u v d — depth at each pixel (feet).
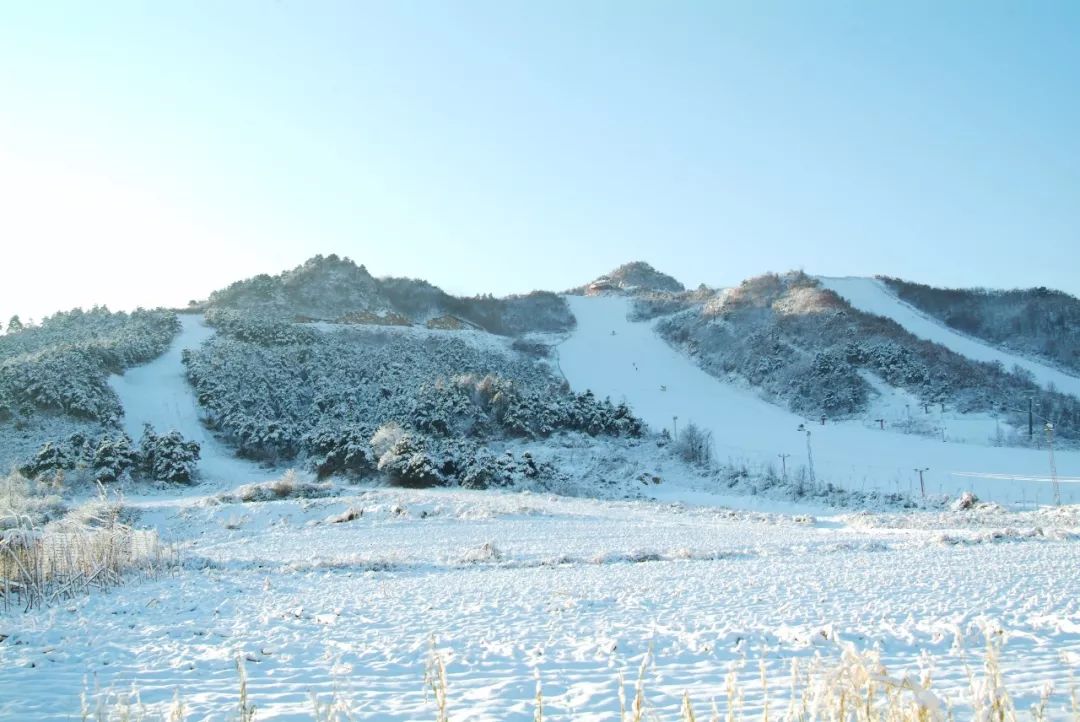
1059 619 34.99
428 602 47.98
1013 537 79.56
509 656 31.83
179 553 74.08
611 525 105.60
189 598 51.39
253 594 53.31
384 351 264.72
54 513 119.03
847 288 359.66
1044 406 221.66
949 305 342.23
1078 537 77.97
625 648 32.40
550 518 113.09
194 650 34.35
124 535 65.31
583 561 72.13
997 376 249.55
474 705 24.79
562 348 330.75
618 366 304.30
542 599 47.80
